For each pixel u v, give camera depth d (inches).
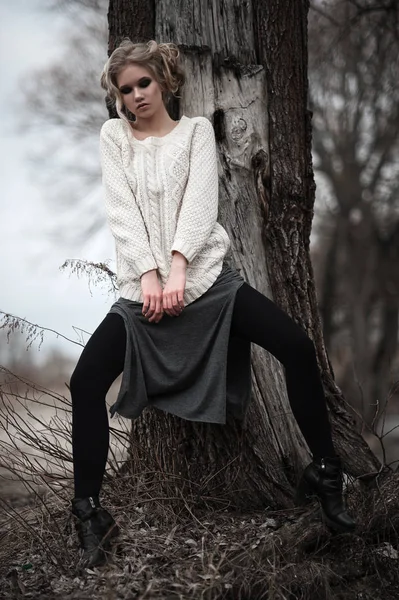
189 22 126.9
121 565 99.3
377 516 113.7
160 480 116.1
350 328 724.0
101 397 103.3
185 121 114.2
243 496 122.1
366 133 714.2
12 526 116.9
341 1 261.7
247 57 129.3
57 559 100.8
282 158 130.0
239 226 125.3
